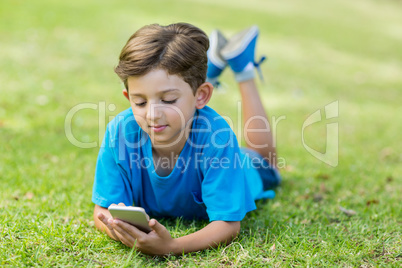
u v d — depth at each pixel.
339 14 22.73
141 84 2.78
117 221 2.89
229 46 4.71
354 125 7.57
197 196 3.39
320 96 9.45
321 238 3.40
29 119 6.23
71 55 9.98
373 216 3.88
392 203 4.23
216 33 4.89
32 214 3.63
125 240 3.02
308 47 14.66
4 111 6.38
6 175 4.44
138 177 3.36
